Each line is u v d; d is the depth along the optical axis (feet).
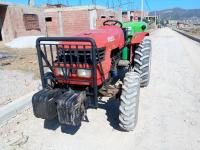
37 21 56.65
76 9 65.67
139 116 13.05
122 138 11.02
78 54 10.25
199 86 18.39
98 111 13.74
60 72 10.83
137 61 15.79
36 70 22.76
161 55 33.81
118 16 88.07
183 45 48.34
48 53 29.99
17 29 49.52
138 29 18.70
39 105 10.06
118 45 13.46
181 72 22.97
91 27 65.41
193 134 11.27
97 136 11.25
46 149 10.39
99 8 67.67
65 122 9.83
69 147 10.48
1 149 10.43
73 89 11.10
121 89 10.98
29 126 12.35
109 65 11.71
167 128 11.82
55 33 69.72
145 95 16.25
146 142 10.68
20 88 17.30
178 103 14.89
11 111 13.30
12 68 23.67
